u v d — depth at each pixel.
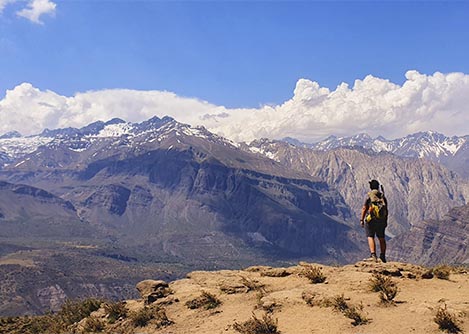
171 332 14.26
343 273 16.80
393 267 16.78
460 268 18.36
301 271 18.17
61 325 17.86
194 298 16.45
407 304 13.23
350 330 11.91
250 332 12.73
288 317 13.55
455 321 11.31
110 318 16.83
